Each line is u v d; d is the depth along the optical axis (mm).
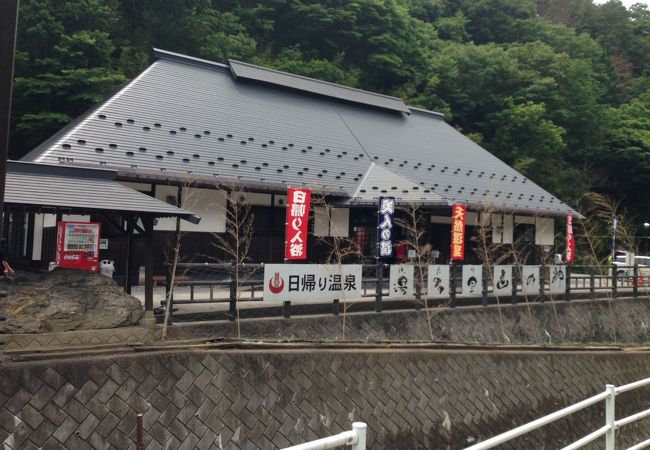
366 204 15172
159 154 13227
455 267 12602
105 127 13266
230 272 9227
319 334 9953
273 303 10625
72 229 9406
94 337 7445
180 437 5754
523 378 8500
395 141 20328
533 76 36500
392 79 35969
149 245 8773
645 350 10867
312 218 15750
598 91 41406
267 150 15875
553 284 14875
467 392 7859
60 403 5125
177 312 8969
